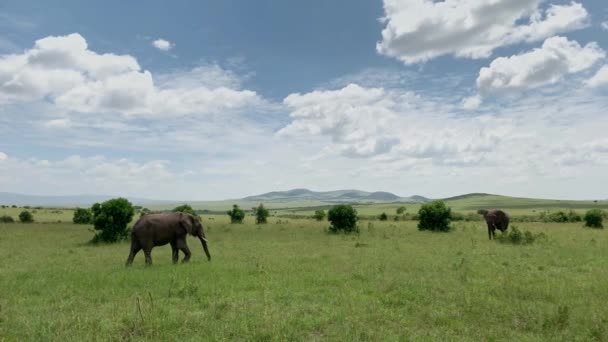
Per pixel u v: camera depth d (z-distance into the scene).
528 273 14.56
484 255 19.66
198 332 8.15
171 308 9.97
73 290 12.33
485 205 176.75
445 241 27.03
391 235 32.53
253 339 7.75
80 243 28.47
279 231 39.03
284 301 10.76
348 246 24.78
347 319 9.06
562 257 18.67
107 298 11.29
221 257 20.22
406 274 14.50
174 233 18.45
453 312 9.56
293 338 7.88
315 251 22.39
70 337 7.79
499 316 9.36
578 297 10.98
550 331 8.27
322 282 13.34
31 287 12.83
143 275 14.41
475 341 7.74
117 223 29.66
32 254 22.19
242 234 35.59
